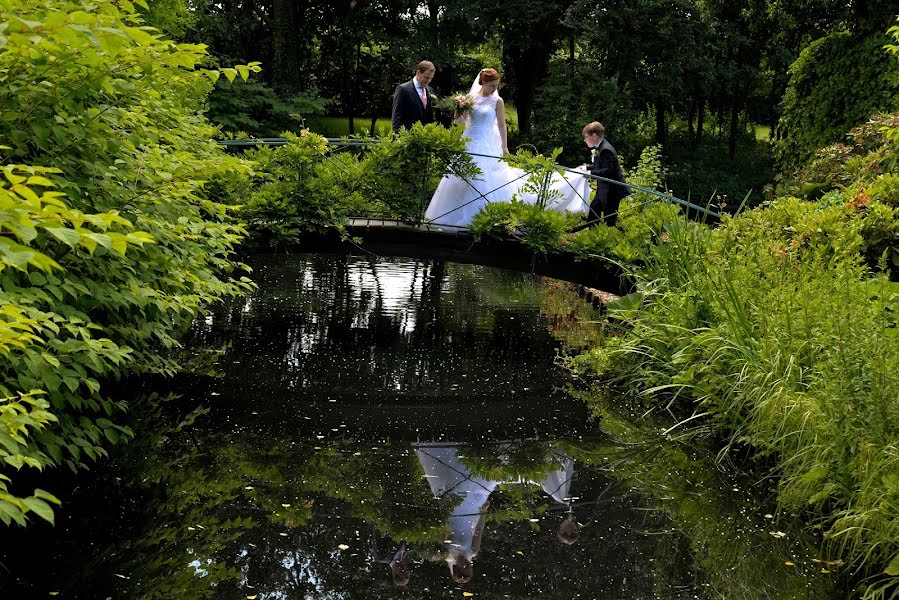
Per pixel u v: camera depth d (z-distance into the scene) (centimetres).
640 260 771
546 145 2472
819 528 448
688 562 407
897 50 707
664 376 652
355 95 2798
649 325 705
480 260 789
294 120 2133
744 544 429
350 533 425
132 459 505
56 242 385
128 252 439
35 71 350
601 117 2419
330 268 1198
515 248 782
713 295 642
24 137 379
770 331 553
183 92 764
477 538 427
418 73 852
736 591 378
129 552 390
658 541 431
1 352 253
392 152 789
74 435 457
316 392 649
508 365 742
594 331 869
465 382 692
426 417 609
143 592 354
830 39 1717
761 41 2620
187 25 1530
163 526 420
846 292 493
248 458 520
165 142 559
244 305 927
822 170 950
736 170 2644
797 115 1770
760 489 502
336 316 895
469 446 559
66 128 381
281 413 601
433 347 790
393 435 573
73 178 400
